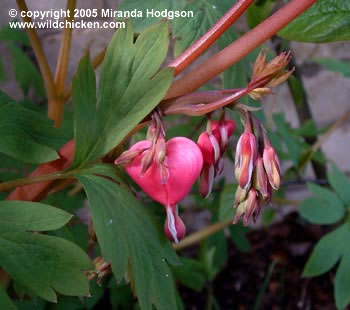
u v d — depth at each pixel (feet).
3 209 0.73
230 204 1.48
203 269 1.93
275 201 1.97
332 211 1.61
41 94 1.82
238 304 2.22
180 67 0.73
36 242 0.72
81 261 0.72
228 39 1.05
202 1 1.03
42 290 0.71
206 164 0.72
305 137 2.07
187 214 2.39
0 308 0.72
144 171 0.67
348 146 2.48
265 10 1.09
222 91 0.70
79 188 1.41
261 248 2.43
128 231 0.75
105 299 2.06
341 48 2.33
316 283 2.27
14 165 1.42
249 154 0.67
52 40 2.07
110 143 0.75
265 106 2.34
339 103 2.43
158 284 0.75
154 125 0.70
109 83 0.75
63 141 0.87
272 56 1.16
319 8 0.82
